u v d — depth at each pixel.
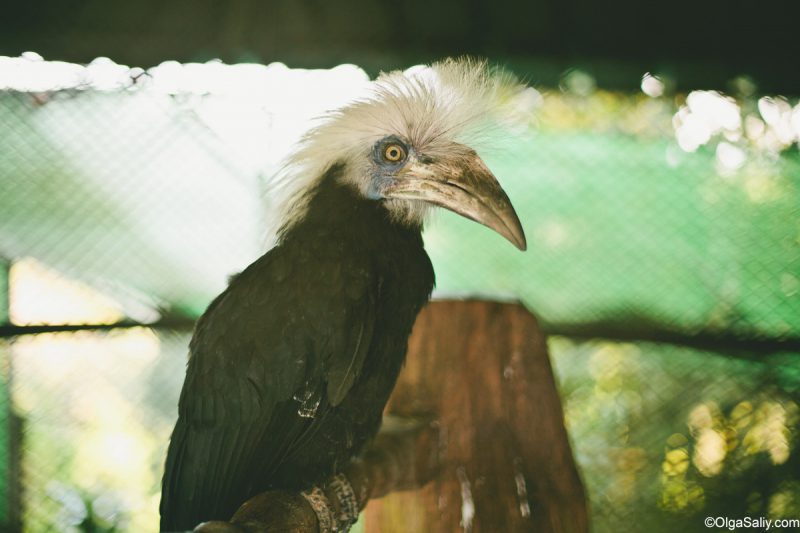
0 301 6.06
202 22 5.96
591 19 6.14
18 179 6.11
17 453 6.02
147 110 6.08
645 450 6.77
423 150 3.96
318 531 3.56
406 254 3.95
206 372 3.64
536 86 6.38
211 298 6.22
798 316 6.42
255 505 3.34
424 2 6.14
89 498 6.34
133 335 6.15
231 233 6.16
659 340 6.51
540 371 4.01
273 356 3.53
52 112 6.10
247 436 3.59
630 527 6.77
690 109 6.41
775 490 6.58
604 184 6.61
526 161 6.59
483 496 3.66
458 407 3.94
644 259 6.61
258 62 5.98
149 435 6.36
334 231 3.78
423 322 4.14
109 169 6.13
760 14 6.09
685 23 6.11
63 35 5.84
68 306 6.14
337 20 6.01
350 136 3.95
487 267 6.73
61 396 6.06
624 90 6.43
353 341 3.54
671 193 6.58
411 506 3.81
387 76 4.18
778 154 6.43
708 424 6.64
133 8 5.90
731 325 6.47
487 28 6.11
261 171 6.04
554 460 3.79
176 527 3.78
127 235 6.19
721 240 6.55
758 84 6.31
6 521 6.07
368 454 3.89
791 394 6.48
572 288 6.67
